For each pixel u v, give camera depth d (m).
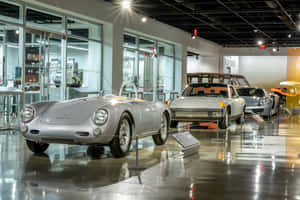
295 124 14.06
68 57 14.77
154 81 22.45
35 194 4.24
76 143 6.27
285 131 11.39
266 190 4.50
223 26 22.38
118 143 6.43
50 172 5.37
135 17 18.66
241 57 39.16
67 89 14.68
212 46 30.17
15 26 12.16
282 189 4.55
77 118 6.33
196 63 35.09
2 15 11.66
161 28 21.67
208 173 5.38
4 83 11.73
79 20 15.37
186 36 25.33
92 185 4.66
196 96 11.91
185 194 4.30
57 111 6.59
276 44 30.03
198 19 20.28
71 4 14.09
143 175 5.23
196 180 4.96
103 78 16.97
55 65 14.03
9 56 11.93
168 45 24.11
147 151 7.39
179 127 12.47
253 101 16.36
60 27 14.29
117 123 6.38
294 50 31.27
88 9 15.07
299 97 27.89
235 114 12.53
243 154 7.07
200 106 11.03
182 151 7.40
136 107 7.02
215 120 11.09
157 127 7.88
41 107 6.69
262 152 7.32
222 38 28.50
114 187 4.57
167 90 24.30
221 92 12.17
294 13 18.42
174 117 11.27
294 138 9.64
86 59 15.88
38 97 13.17
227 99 11.74
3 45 11.69
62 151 7.20
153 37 21.30
